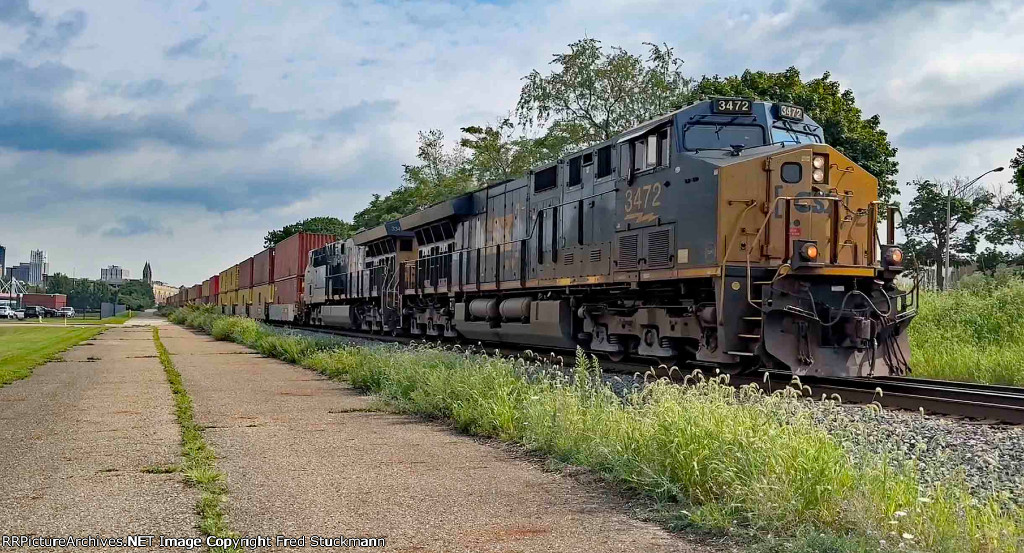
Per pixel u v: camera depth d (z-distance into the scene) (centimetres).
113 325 5947
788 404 824
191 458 756
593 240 1619
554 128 3719
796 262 1199
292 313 4341
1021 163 2903
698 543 513
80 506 588
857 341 1209
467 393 1017
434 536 522
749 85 3475
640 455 680
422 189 5200
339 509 589
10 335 3881
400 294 2848
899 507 522
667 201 1377
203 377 1595
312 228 9375
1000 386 1265
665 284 1420
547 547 500
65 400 1216
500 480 689
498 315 2136
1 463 742
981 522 491
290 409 1127
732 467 583
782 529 521
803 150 1270
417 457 788
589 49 3694
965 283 2580
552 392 933
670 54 3659
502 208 2112
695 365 1503
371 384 1355
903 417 934
